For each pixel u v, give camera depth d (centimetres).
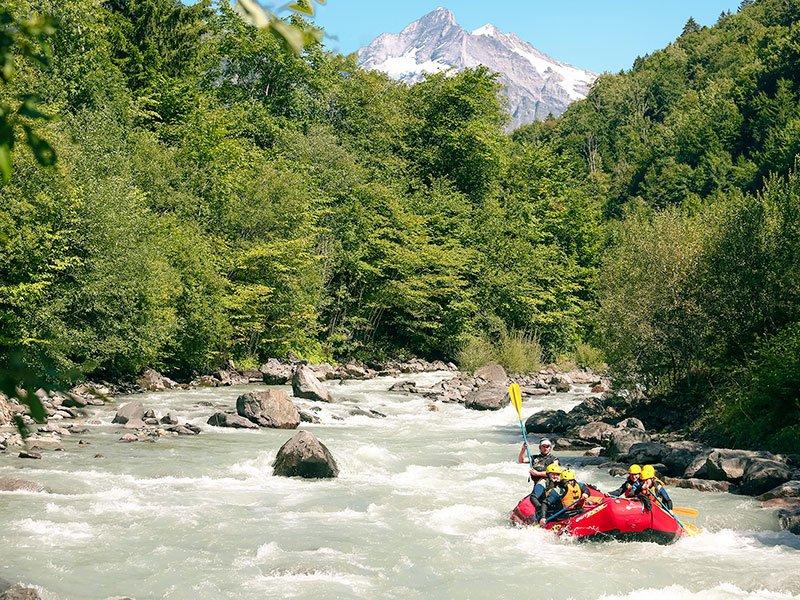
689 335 2266
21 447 1786
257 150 4794
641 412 2458
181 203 3641
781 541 1259
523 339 4838
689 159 11494
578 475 1741
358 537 1247
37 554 1105
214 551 1158
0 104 267
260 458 1781
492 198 5984
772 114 10312
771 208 2267
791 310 2120
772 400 1922
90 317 2719
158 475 1623
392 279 4803
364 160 5697
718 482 1609
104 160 3130
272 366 3588
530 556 1170
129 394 2836
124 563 1090
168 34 4828
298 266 4053
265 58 5550
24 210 2411
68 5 3319
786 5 17775
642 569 1114
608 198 12631
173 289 3084
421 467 1806
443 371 4519
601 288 2530
